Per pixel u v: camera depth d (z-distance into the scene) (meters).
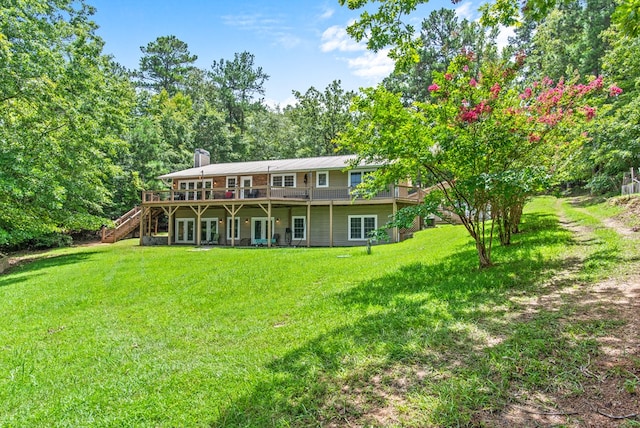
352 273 8.28
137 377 3.71
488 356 3.09
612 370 2.63
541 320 3.72
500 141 5.96
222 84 50.34
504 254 7.16
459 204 6.42
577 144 8.49
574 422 2.16
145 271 10.75
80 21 17.97
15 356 4.66
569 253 6.50
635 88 14.94
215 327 5.31
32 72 12.54
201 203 20.80
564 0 4.52
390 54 5.68
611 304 3.90
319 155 38.88
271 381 3.22
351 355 3.50
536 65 26.41
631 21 3.88
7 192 12.56
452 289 5.41
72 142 15.22
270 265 10.40
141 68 47.53
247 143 40.81
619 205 12.75
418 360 3.21
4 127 13.35
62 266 13.57
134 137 27.98
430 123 6.34
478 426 2.24
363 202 18.39
